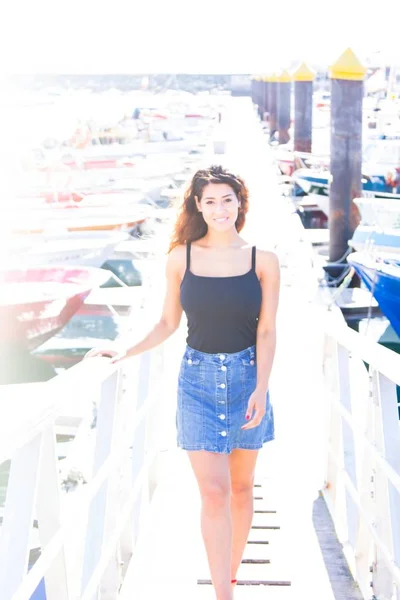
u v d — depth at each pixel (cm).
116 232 1438
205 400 329
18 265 1233
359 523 382
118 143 3112
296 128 2384
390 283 1087
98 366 318
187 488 511
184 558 418
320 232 1825
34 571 239
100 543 348
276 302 329
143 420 467
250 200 342
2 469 720
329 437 480
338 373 442
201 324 327
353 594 381
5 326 1049
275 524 455
